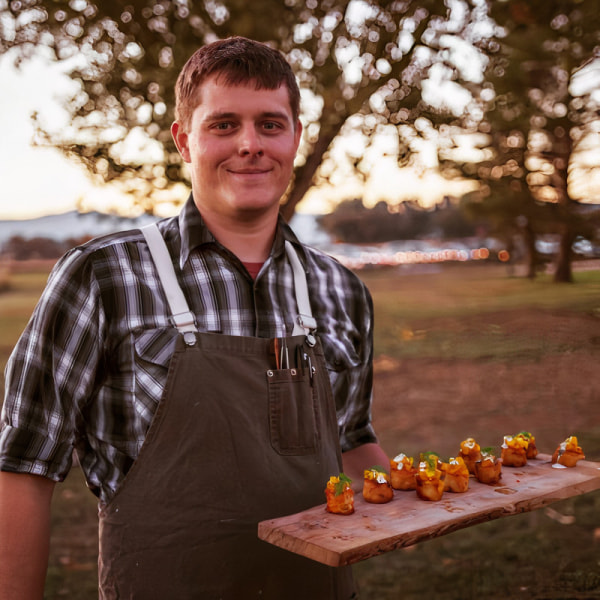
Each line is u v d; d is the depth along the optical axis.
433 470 1.52
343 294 1.69
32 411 1.33
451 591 3.35
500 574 3.47
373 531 1.29
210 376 1.38
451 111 4.10
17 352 1.36
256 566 1.37
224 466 1.36
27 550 1.31
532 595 3.28
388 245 36.84
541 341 9.06
